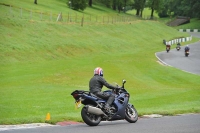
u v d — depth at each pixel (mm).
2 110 39688
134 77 92625
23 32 135500
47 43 132875
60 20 179750
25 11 180875
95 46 153250
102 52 147500
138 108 43781
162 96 57812
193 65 121188
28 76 81688
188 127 27547
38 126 27281
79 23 182500
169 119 32719
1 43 116438
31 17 166250
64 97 54281
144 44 190000
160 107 44625
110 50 155625
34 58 113438
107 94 29500
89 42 155750
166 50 164500
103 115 28766
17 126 27031
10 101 47781
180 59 136000
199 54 155250
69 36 153750
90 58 125000
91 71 95562
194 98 55844
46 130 25328
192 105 47094
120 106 29656
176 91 66750
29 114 37688
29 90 61531
